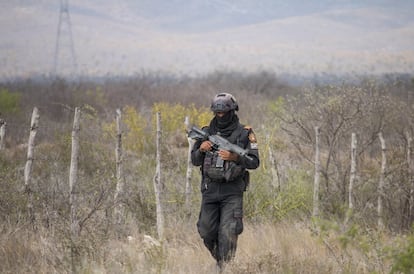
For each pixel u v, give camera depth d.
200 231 25.66
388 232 34.78
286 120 42.75
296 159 44.62
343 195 39.78
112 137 56.81
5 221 30.64
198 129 25.70
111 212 32.53
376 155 44.19
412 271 20.30
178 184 38.56
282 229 32.34
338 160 41.47
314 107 41.84
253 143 25.39
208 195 25.48
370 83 42.44
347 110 40.78
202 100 116.00
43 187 35.19
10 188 33.25
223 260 24.88
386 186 37.44
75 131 29.94
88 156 47.22
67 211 31.59
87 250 25.20
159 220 31.80
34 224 30.75
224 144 25.06
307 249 27.47
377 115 41.72
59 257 24.91
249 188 36.72
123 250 26.53
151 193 37.25
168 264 24.92
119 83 146.75
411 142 39.69
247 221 36.06
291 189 37.44
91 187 34.47
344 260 25.33
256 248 28.55
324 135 41.50
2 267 25.03
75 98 110.62
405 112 42.62
